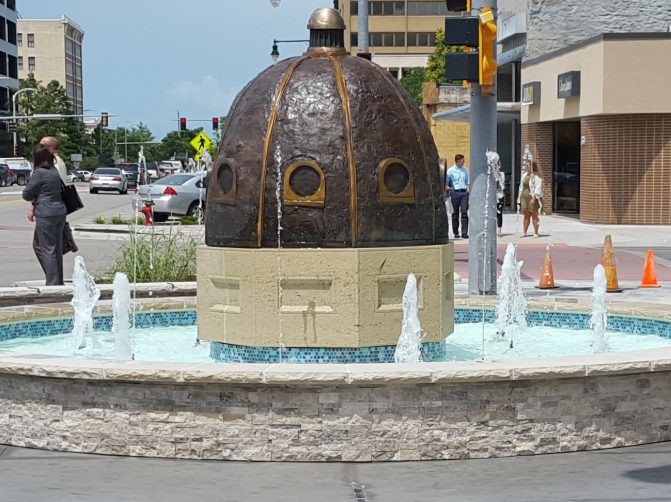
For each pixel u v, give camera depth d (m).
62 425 8.23
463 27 15.10
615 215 34.41
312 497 6.98
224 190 10.08
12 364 8.24
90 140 137.12
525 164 34.91
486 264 15.55
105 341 12.23
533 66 40.88
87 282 13.16
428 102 50.31
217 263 10.06
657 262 23.72
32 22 174.12
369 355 9.80
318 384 7.75
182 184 40.12
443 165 12.70
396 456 7.86
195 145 46.72
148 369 7.89
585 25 40.53
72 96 183.25
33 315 12.51
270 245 9.78
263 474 7.55
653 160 33.81
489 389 7.92
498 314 13.18
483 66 15.05
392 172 9.85
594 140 34.62
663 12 39.84
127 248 19.02
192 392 7.94
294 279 9.69
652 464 7.75
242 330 9.90
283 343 9.75
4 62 117.19
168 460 7.96
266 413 7.87
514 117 44.53
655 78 32.97
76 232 33.75
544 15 41.12
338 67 10.00
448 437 7.89
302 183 9.71
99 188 71.50
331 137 9.70
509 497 6.94
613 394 8.20
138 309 13.38
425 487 7.19
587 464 7.76
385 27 126.88
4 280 21.25
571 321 13.24
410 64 126.50
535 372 7.86
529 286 19.02
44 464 7.88
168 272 17.89
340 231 9.68
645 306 13.01
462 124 50.16
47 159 15.47
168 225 35.50
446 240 10.42
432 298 10.02
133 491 7.14
